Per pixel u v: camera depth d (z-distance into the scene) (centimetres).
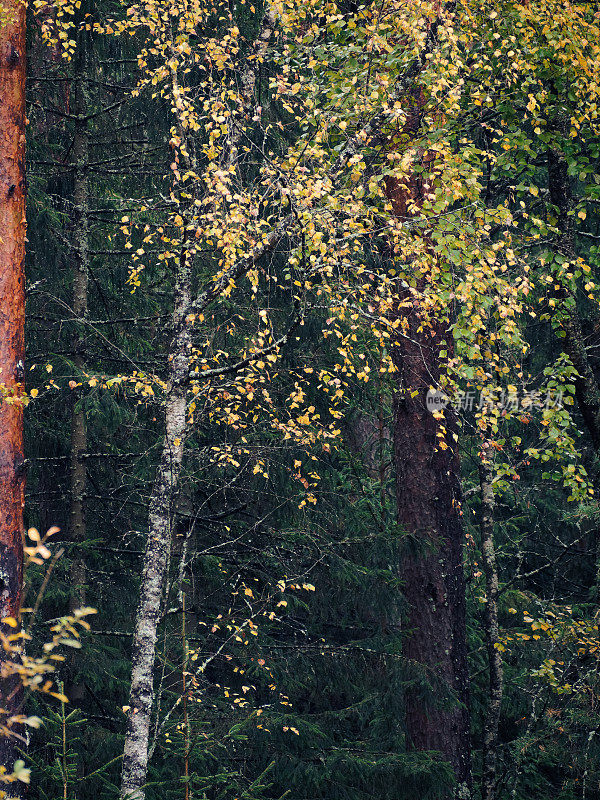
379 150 682
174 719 729
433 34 691
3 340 555
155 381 658
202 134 836
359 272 636
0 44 571
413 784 730
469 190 678
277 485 881
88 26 688
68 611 826
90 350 962
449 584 848
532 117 809
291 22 707
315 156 631
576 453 765
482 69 763
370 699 811
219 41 670
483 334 789
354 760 733
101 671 799
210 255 884
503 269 676
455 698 801
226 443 747
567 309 859
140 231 948
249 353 721
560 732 862
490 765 895
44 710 727
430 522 855
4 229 564
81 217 927
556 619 916
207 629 955
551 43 742
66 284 946
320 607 893
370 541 809
